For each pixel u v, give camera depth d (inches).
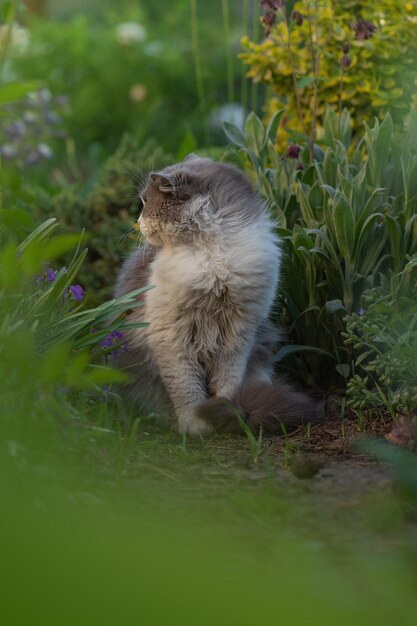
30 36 493.0
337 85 247.8
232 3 580.1
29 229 194.2
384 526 113.7
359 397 171.0
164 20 594.9
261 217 186.7
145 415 189.0
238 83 510.0
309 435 166.1
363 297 177.3
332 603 87.7
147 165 288.0
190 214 179.6
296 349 196.7
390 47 244.2
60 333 151.5
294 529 114.2
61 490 114.3
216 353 187.6
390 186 204.1
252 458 151.5
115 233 275.1
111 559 53.5
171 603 52.3
